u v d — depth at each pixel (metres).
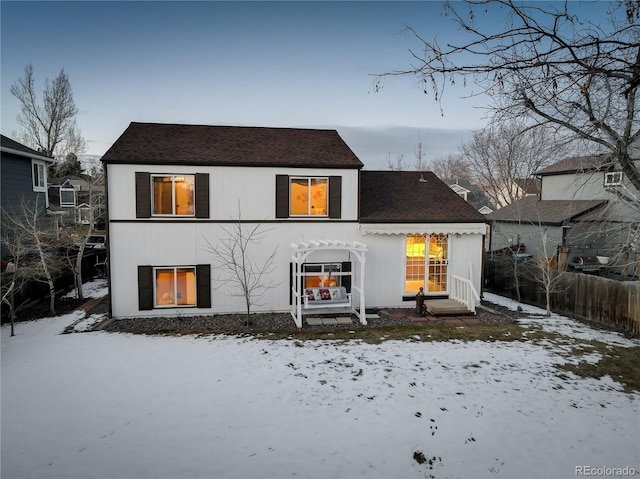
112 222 14.02
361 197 16.98
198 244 14.55
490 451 6.43
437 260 16.23
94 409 7.60
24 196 22.08
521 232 28.45
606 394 8.41
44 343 11.59
